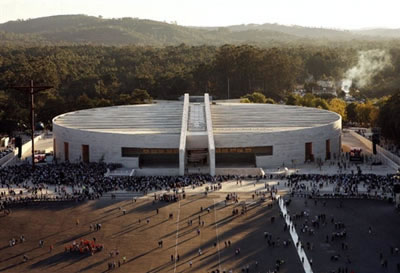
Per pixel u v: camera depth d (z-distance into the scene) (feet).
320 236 273.75
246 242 266.57
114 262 244.22
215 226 289.53
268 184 369.09
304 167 441.68
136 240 271.28
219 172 414.62
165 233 280.31
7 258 249.96
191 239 271.69
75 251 257.96
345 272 230.27
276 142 449.89
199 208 319.47
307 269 233.35
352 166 440.04
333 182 373.61
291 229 283.18
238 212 311.68
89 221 299.38
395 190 320.50
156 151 449.89
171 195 340.39
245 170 414.41
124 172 409.28
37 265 241.76
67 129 472.44
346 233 277.64
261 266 237.86
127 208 320.70
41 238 275.18
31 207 324.39
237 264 240.53
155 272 233.14
